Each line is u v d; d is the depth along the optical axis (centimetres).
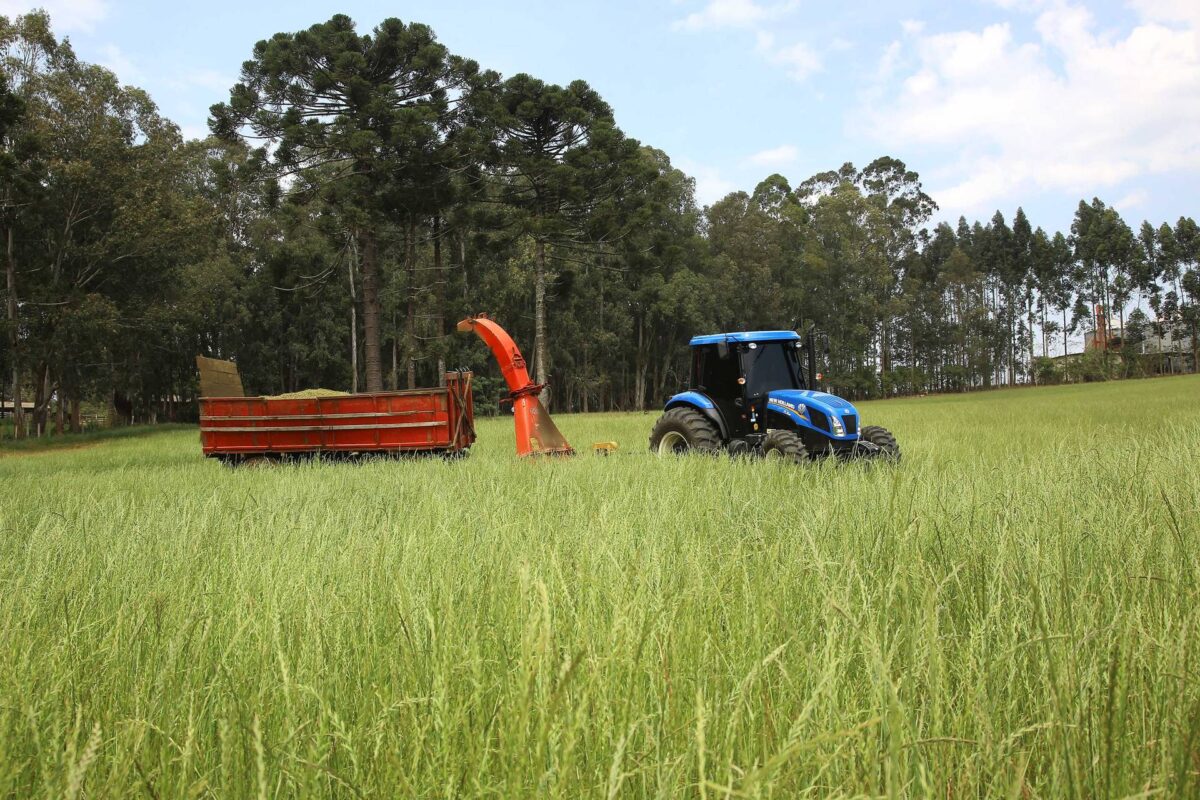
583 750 191
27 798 198
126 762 188
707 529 495
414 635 250
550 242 3769
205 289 4850
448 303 4234
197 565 420
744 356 1206
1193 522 425
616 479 784
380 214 3375
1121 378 10169
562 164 3500
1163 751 191
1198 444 800
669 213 6381
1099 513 456
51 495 892
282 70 3075
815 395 1112
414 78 3416
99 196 3731
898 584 311
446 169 3472
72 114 3647
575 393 7175
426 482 836
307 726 215
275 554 404
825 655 214
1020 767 176
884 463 799
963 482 621
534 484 771
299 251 3884
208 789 191
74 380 4275
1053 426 1808
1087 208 11550
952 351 10306
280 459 1567
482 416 5644
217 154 5441
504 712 198
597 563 350
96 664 262
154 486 1002
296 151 3184
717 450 1184
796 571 337
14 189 3334
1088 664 239
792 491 663
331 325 5331
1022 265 11112
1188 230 10656
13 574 407
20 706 216
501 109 3366
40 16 3541
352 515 614
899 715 153
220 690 235
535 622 174
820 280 7431
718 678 218
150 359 5134
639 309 6494
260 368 5238
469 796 183
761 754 195
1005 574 324
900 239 8950
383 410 1533
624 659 220
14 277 3544
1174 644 239
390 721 208
